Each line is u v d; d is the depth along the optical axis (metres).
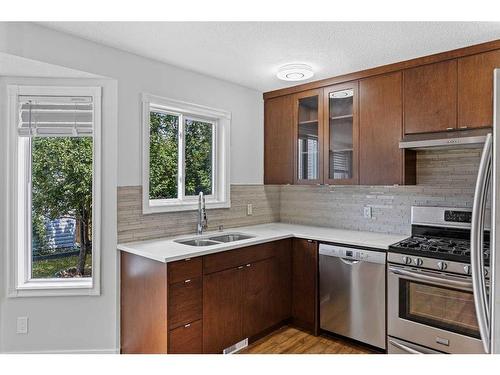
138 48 2.47
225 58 2.64
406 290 2.38
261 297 2.78
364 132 2.90
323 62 2.72
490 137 1.53
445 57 2.47
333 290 2.81
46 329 2.45
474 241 1.56
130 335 2.42
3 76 2.40
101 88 2.48
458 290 2.14
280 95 3.54
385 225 3.12
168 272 2.12
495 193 1.35
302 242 3.02
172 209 2.85
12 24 2.02
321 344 2.75
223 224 3.31
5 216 2.40
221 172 3.32
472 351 2.09
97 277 2.47
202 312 2.32
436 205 2.84
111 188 2.50
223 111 3.26
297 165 3.39
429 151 2.86
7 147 2.41
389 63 2.73
